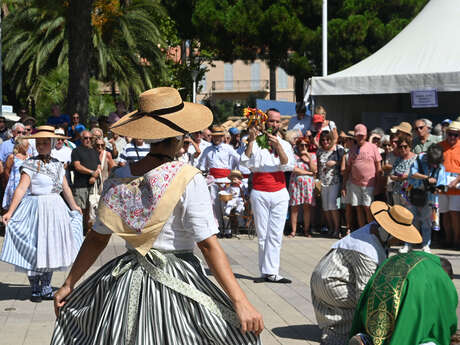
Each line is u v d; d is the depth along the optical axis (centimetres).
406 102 1516
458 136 1002
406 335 363
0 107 1475
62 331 315
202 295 298
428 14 1296
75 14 1475
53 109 1386
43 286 652
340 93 1215
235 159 1119
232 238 1112
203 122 310
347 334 497
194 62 3156
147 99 307
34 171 633
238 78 6081
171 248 300
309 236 1120
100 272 315
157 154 305
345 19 2353
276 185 739
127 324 296
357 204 1071
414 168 928
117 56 2522
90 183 1045
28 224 633
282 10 2234
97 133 1109
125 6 2417
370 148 1062
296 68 2322
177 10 2544
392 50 1263
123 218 296
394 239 488
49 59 2658
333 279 487
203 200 296
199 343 297
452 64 1155
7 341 518
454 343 378
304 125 1239
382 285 378
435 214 923
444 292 372
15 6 2730
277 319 595
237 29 2266
